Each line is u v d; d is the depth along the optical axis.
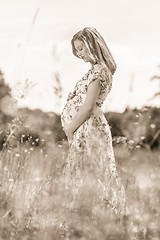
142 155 5.57
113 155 4.13
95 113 4.06
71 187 3.77
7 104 4.27
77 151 4.03
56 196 3.44
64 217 3.30
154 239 3.32
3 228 3.24
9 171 3.73
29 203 3.46
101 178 3.93
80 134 4.04
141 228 3.38
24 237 3.17
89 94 3.99
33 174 3.85
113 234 3.21
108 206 3.52
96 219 3.31
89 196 3.49
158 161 5.61
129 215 3.47
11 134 4.15
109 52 4.15
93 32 4.09
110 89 4.16
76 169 3.99
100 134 4.05
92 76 4.01
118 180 3.98
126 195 3.84
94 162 4.00
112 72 4.19
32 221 3.30
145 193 3.84
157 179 4.39
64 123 4.22
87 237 3.19
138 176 4.68
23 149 4.00
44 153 4.18
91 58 4.05
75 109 4.15
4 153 3.93
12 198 3.46
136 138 5.13
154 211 3.55
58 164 3.97
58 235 3.23
